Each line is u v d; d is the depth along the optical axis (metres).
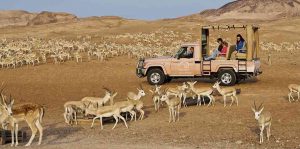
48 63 41.09
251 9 153.88
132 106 20.11
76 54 43.16
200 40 28.67
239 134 17.53
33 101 25.67
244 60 28.27
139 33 70.62
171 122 19.89
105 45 54.47
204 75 28.72
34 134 16.92
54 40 62.69
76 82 31.41
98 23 95.81
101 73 35.34
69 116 20.47
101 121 19.34
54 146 16.56
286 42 66.12
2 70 36.97
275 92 26.44
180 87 23.33
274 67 38.19
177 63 29.00
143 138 17.44
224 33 70.50
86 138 17.75
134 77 33.28
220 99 24.72
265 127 18.00
